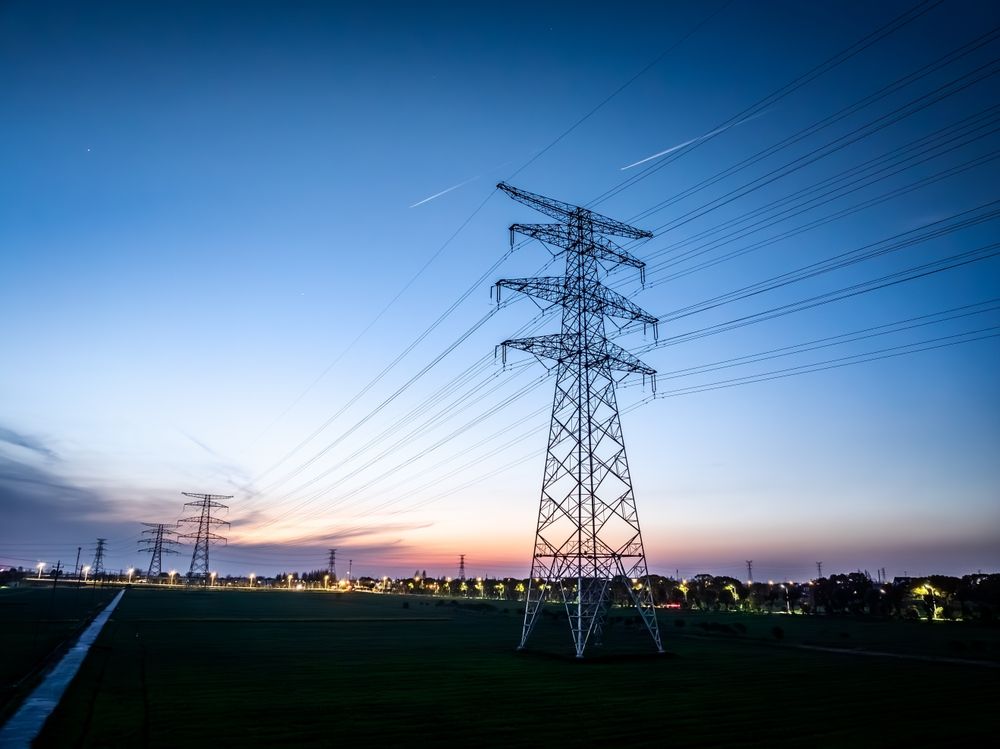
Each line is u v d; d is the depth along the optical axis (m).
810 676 41.03
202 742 23.39
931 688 36.91
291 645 57.19
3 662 42.78
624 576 47.75
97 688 33.75
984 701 33.12
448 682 37.50
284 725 26.20
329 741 23.91
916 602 122.69
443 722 27.20
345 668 42.94
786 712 29.88
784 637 70.88
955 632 78.44
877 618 110.06
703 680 38.94
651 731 26.09
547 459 48.94
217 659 46.50
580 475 47.09
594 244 53.19
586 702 31.73
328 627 78.31
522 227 50.59
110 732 24.59
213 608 109.81
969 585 125.88
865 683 38.53
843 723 27.83
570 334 50.06
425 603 155.62
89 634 61.59
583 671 42.19
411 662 46.34
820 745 24.30
